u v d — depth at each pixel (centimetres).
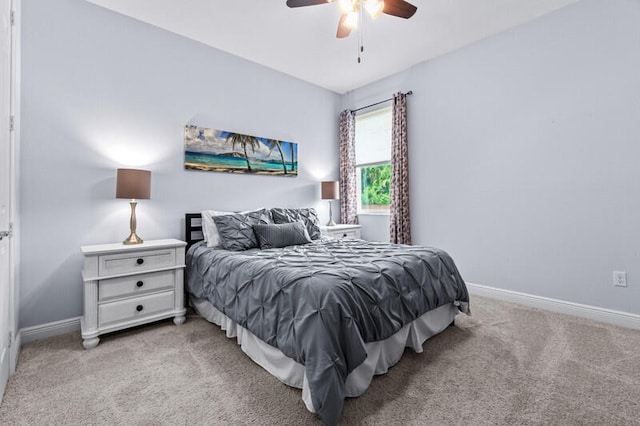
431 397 149
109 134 256
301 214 336
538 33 276
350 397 148
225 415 138
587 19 251
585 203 253
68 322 234
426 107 359
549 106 271
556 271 269
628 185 233
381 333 159
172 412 140
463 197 330
